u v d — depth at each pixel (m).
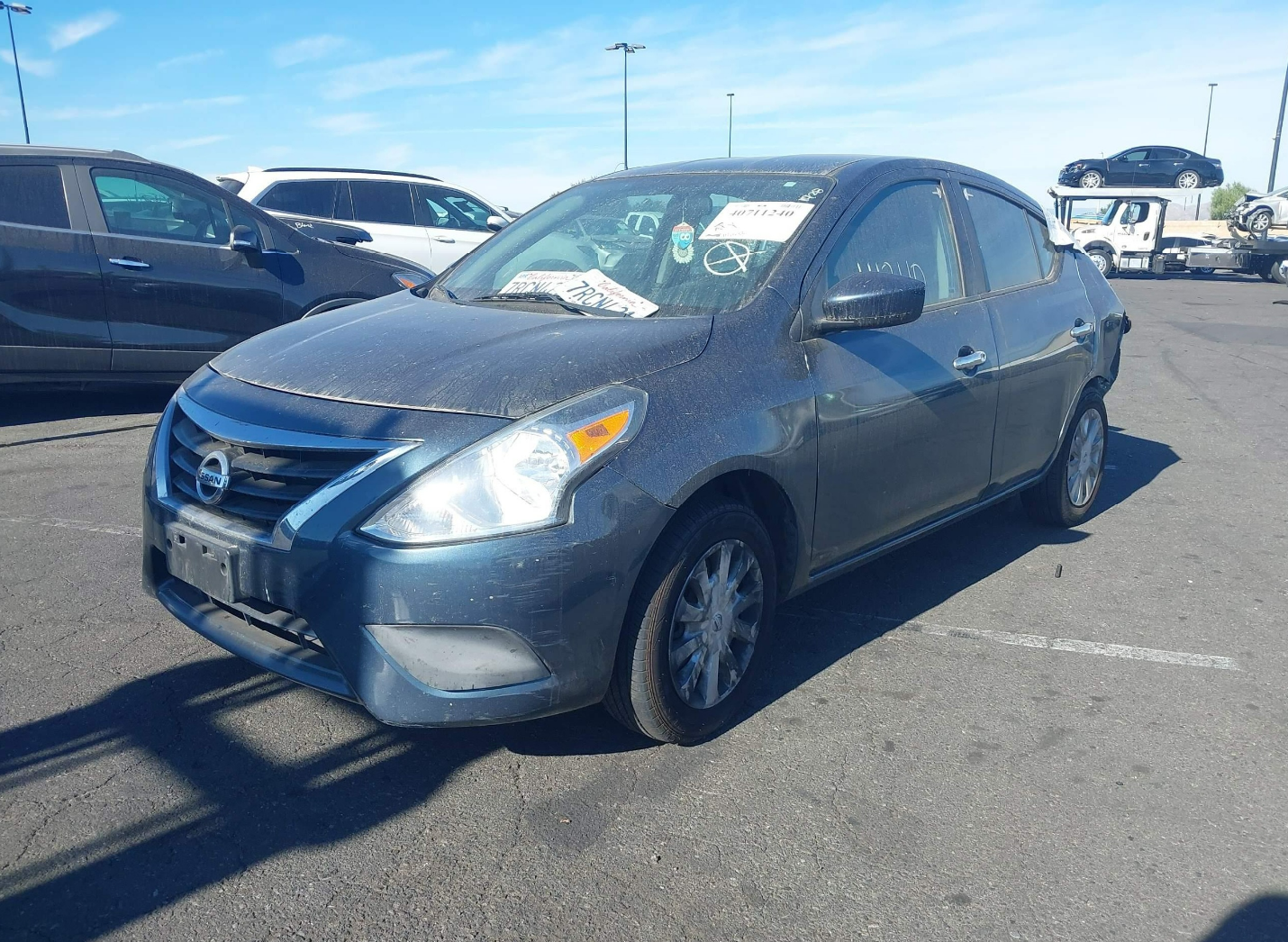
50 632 3.89
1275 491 6.30
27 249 6.66
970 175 4.73
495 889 2.55
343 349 3.29
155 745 3.15
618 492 2.79
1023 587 4.67
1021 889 2.60
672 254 3.74
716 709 3.22
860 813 2.90
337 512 2.72
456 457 2.71
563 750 3.19
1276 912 2.53
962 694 3.62
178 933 2.37
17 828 2.73
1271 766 3.19
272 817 2.81
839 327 3.46
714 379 3.14
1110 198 25.66
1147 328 14.92
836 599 4.50
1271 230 23.81
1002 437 4.52
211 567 2.93
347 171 11.31
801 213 3.75
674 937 2.40
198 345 7.37
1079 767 3.16
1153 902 2.56
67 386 7.20
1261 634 4.18
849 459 3.59
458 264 4.35
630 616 2.92
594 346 3.09
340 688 2.76
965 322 4.27
